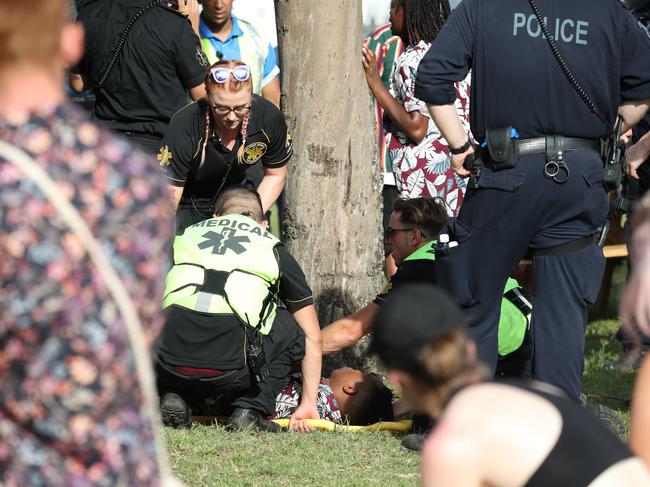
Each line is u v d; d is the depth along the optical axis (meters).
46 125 5.87
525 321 17.69
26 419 5.70
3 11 5.88
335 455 16.06
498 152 15.30
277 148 19.28
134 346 5.84
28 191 5.65
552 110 15.22
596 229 15.69
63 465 5.77
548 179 15.27
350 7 21.44
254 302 16.69
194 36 20.22
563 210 15.38
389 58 24.28
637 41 15.45
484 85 15.45
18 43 5.93
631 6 20.45
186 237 17.25
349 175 21.78
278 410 18.34
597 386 22.17
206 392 17.16
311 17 21.17
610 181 15.66
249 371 16.89
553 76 15.18
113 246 5.80
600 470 7.12
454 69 15.60
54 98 6.05
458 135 15.93
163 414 16.81
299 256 21.80
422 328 7.64
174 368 16.78
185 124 18.48
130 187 5.93
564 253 15.48
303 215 21.69
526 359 17.75
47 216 5.64
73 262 5.65
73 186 5.78
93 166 5.87
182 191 19.03
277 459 15.72
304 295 17.41
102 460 5.80
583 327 15.70
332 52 21.30
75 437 5.72
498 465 7.19
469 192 15.78
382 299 18.56
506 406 7.38
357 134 21.81
